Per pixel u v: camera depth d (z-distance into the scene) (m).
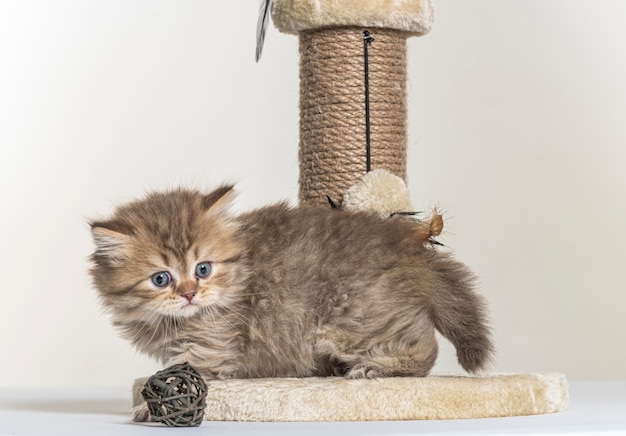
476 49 1.77
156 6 1.76
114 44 1.76
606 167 1.75
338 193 1.43
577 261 1.76
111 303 1.25
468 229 1.76
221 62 1.77
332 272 1.26
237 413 1.21
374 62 1.44
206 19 1.76
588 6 1.75
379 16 1.42
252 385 1.22
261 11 1.46
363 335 1.26
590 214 1.76
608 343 1.76
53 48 1.75
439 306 1.28
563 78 1.75
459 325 1.28
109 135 1.76
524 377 1.27
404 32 1.45
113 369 1.79
